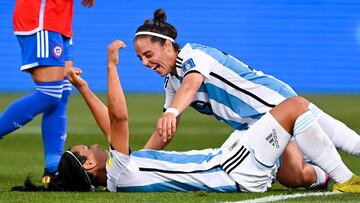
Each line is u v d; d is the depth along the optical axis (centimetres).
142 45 1811
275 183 2103
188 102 1723
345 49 5925
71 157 1788
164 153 1764
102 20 5794
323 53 5925
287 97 1866
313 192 1800
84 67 5784
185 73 1770
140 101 5209
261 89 1856
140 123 4019
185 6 5856
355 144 1827
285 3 5906
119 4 5803
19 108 2114
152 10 5828
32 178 2283
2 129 2119
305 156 1856
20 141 3391
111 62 1688
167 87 1916
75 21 5778
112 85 1681
